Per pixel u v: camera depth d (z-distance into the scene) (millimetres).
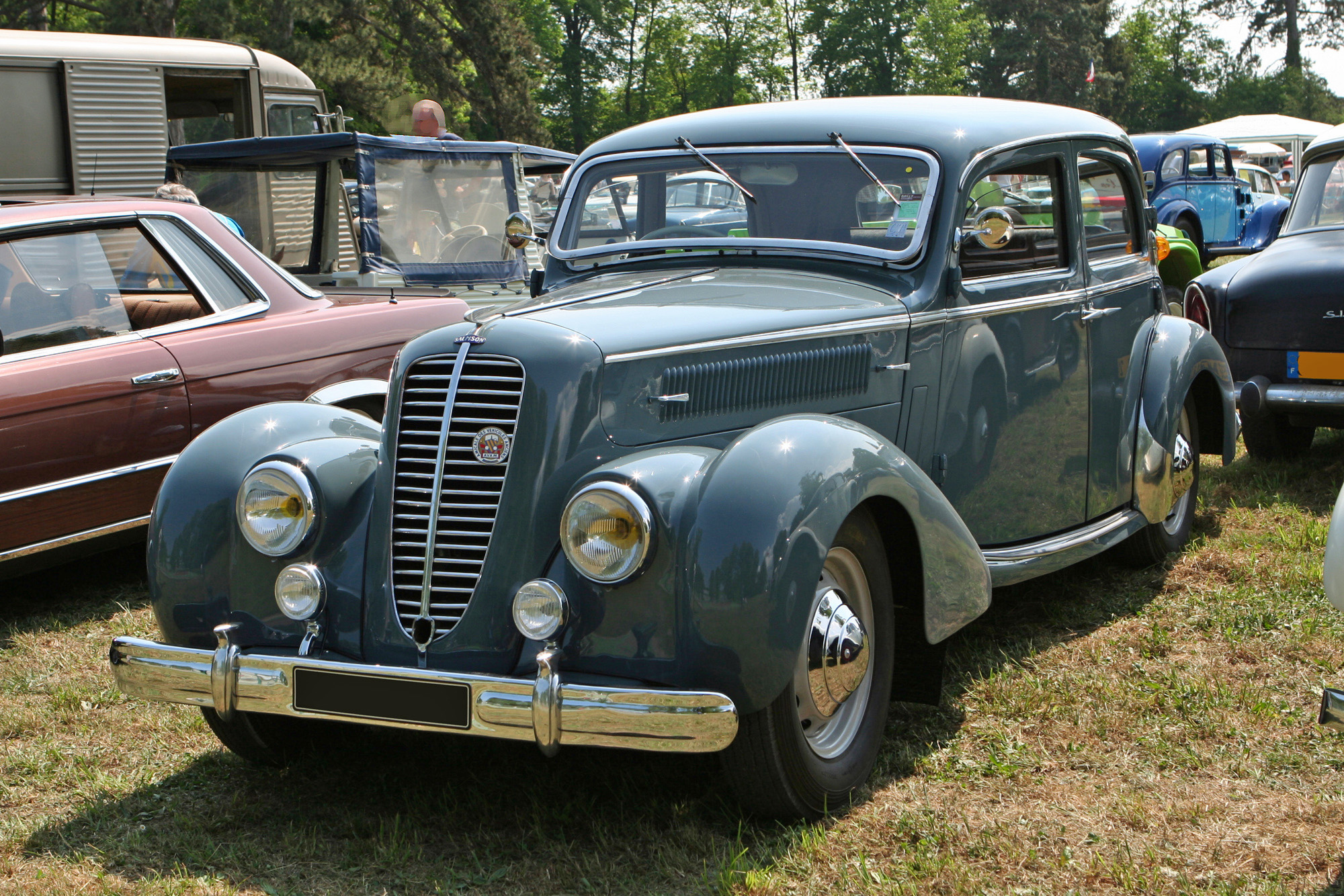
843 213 3949
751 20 65375
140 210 5219
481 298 8008
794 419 3062
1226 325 6328
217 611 3168
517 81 38125
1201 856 2824
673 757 3432
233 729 3328
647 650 2775
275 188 8289
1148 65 73312
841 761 3102
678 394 3129
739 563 2713
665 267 4141
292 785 3377
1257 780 3205
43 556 4762
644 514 2736
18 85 10750
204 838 3051
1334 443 7297
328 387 5383
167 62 11672
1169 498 4887
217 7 28844
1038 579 5004
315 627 3025
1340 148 6824
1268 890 2629
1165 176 15883
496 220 8188
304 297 5633
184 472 3260
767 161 4109
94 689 4094
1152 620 4465
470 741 3627
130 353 4941
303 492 3039
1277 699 3723
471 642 2883
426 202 7793
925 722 3609
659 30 65250
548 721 2662
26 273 4820
